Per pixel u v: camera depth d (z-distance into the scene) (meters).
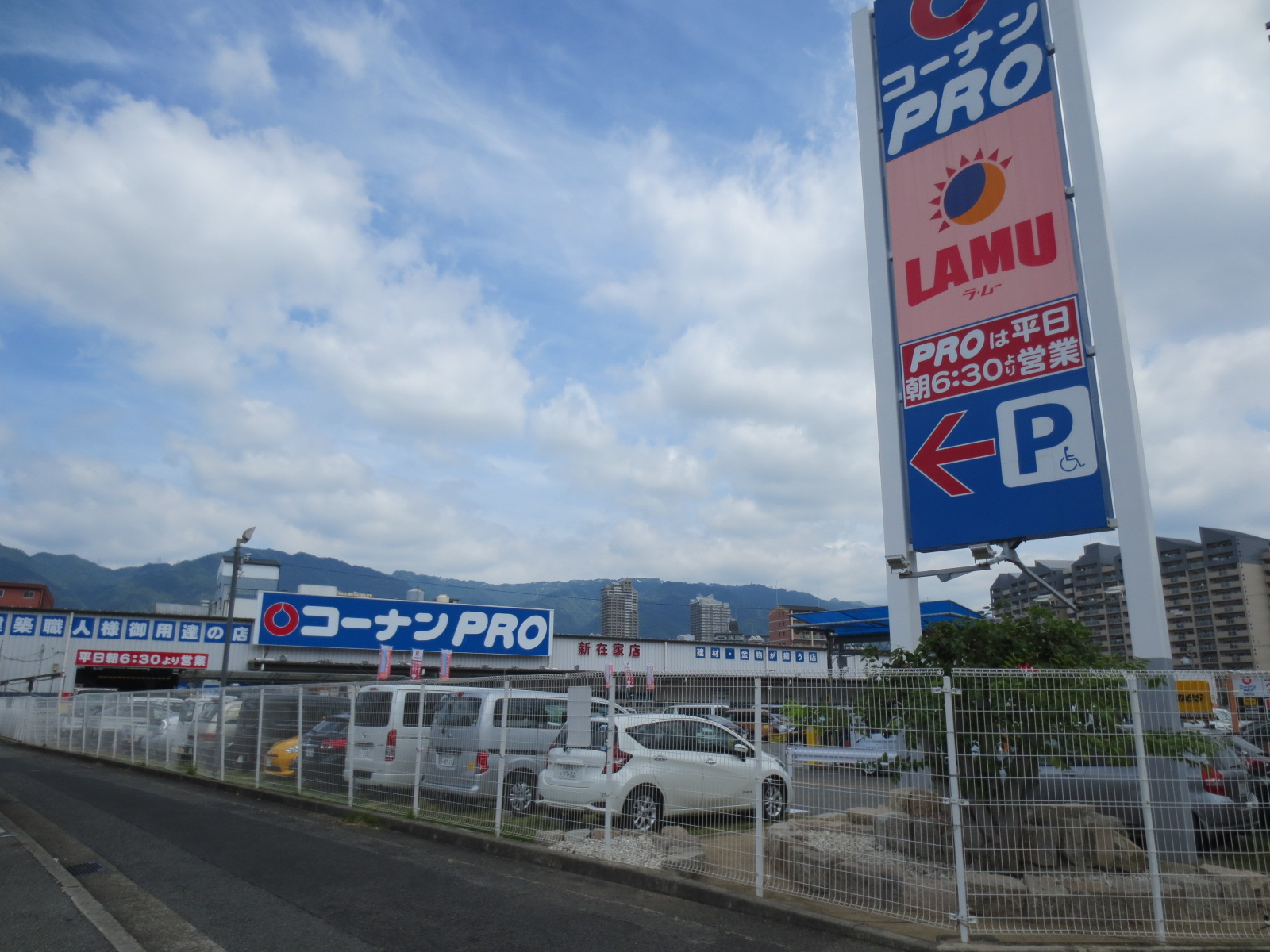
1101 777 5.82
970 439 8.91
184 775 16.00
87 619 31.41
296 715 12.95
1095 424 8.12
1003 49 9.37
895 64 10.27
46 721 25.42
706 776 7.66
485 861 8.17
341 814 11.03
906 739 6.12
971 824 5.87
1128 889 5.51
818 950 5.34
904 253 9.77
